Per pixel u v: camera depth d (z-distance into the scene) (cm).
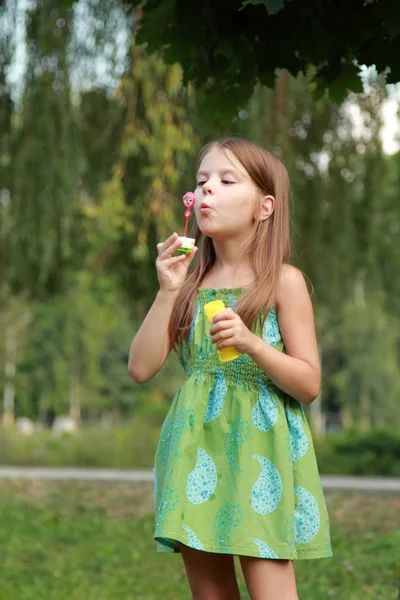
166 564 618
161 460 288
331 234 1143
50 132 938
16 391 4178
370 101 1089
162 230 951
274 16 379
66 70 915
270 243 293
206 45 393
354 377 4622
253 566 270
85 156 1015
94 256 1112
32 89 917
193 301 296
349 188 1131
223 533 269
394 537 686
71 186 973
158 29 392
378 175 1127
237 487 271
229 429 278
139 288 1101
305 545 275
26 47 909
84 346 4259
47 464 1709
